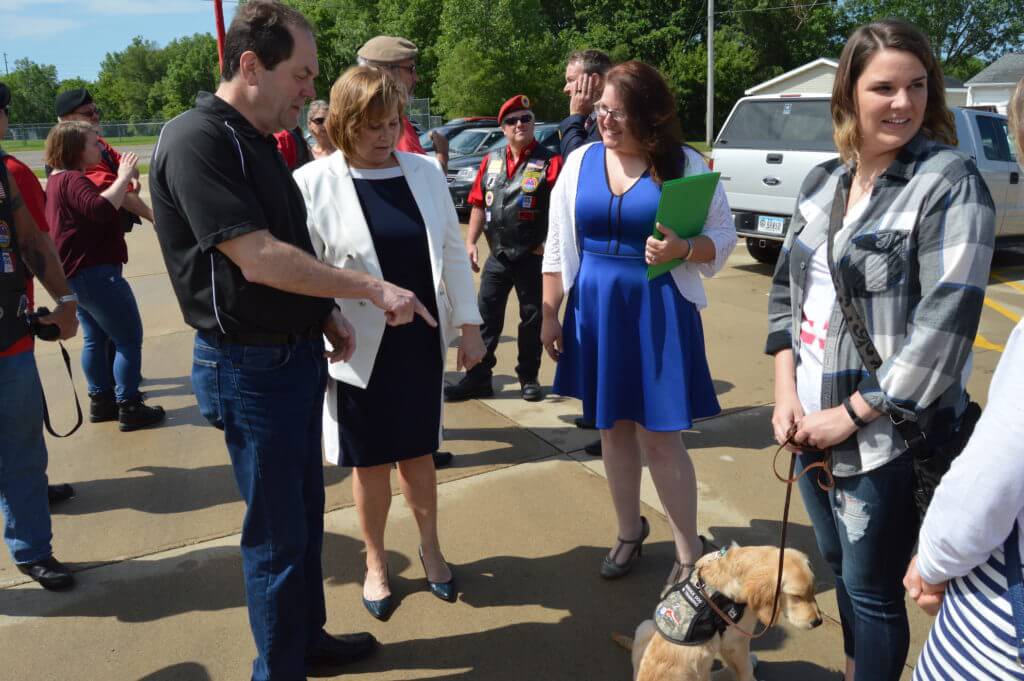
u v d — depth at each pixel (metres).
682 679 2.12
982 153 8.34
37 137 49.84
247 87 1.99
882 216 1.70
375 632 2.69
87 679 2.47
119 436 4.37
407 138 3.96
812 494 2.05
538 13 35.16
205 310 2.02
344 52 38.31
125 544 3.25
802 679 2.41
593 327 2.72
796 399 1.96
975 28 47.50
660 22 44.03
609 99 2.49
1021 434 1.12
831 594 2.82
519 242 4.48
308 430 2.22
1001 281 8.10
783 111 7.78
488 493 3.62
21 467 2.86
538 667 2.50
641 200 2.55
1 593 2.92
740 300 7.04
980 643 1.23
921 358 1.60
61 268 3.07
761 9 43.19
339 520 3.43
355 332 2.51
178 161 1.88
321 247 2.56
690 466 2.75
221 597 2.88
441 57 34.22
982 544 1.20
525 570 3.02
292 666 2.21
